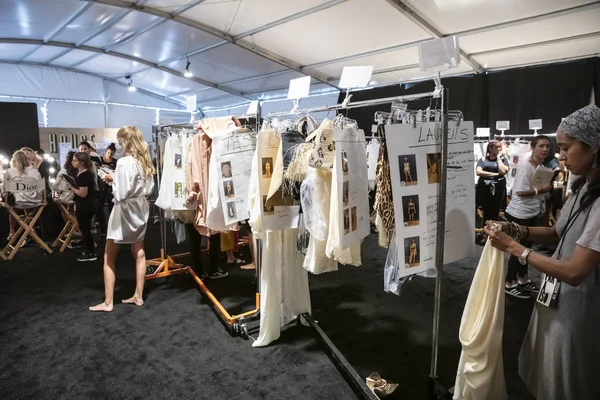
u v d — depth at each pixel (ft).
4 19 18.97
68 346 8.23
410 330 8.97
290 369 7.39
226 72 26.27
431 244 5.51
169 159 10.45
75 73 29.12
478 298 5.05
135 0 17.24
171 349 8.12
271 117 8.50
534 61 18.37
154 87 32.14
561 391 4.16
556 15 13.42
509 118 19.58
